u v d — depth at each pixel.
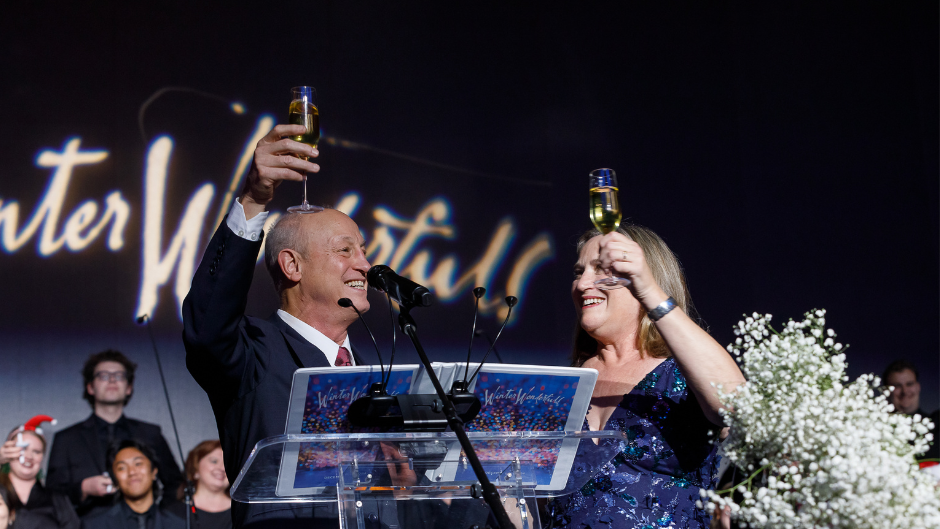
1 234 4.36
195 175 4.64
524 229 4.95
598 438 1.63
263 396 1.99
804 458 1.48
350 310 2.28
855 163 5.21
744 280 5.02
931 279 5.12
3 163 4.41
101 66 4.62
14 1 4.56
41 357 4.32
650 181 5.08
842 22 5.34
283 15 4.89
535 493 1.76
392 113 4.92
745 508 1.49
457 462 1.63
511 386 1.67
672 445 2.00
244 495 1.65
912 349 5.04
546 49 5.16
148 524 4.25
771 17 5.32
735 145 5.17
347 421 1.60
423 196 4.87
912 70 5.31
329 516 1.86
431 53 5.04
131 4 4.71
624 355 2.18
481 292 1.70
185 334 1.88
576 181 5.05
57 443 4.25
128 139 4.59
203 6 4.79
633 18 5.25
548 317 4.88
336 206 4.73
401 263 4.76
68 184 4.48
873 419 1.49
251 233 1.87
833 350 1.63
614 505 1.95
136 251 4.52
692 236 5.04
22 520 4.09
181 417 4.45
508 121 5.05
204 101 4.72
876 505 1.38
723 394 1.62
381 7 5.02
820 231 5.12
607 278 1.81
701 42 5.27
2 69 4.48
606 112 5.13
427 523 1.58
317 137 2.07
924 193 5.20
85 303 4.43
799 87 5.26
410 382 1.65
